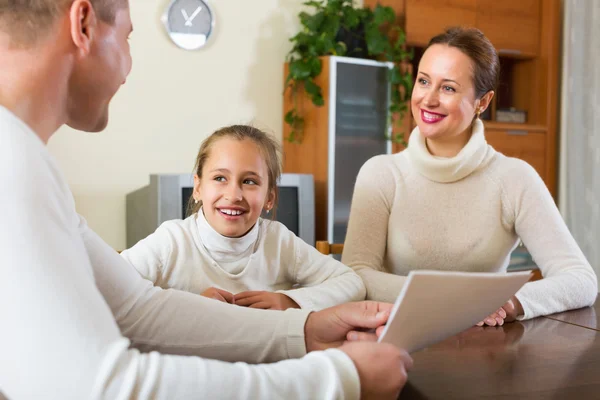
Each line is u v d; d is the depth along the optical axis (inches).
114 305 36.2
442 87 64.1
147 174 131.0
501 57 163.8
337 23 138.8
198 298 38.4
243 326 37.4
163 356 24.4
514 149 156.4
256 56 141.1
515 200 66.0
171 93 132.6
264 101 142.6
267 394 24.3
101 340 22.5
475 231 66.3
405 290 26.6
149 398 22.9
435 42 65.6
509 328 47.8
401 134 142.2
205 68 135.8
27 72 26.3
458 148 67.7
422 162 66.3
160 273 55.8
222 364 25.0
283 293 52.2
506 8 156.5
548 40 160.6
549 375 34.9
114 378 22.4
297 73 134.5
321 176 136.2
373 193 68.1
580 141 159.0
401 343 30.3
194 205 64.7
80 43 26.9
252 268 57.3
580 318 52.4
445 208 66.7
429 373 35.0
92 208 125.5
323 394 25.2
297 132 141.1
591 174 158.4
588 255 158.6
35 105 26.6
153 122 131.1
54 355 21.4
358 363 26.5
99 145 125.8
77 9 26.6
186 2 132.3
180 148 134.2
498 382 33.4
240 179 54.9
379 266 67.0
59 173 25.1
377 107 141.1
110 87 29.5
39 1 26.0
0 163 22.4
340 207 136.6
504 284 31.6
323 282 57.8
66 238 23.1
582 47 157.9
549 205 65.8
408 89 142.3
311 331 37.8
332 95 133.7
